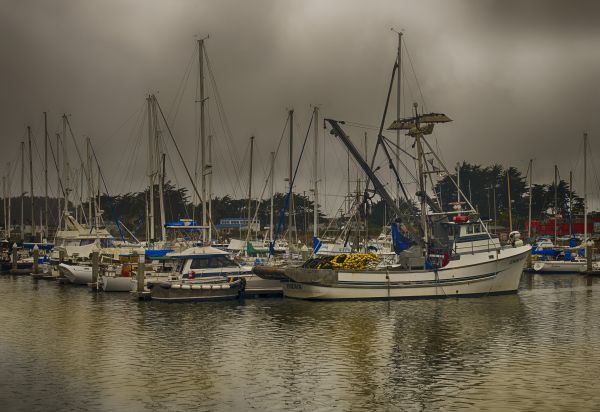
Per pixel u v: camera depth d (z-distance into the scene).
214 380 29.05
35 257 75.50
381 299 52.31
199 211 133.75
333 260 54.59
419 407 25.38
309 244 108.06
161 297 51.97
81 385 28.23
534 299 54.09
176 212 137.88
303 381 28.91
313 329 40.56
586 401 25.97
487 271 54.25
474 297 54.22
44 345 35.97
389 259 68.31
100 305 50.53
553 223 135.88
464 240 54.38
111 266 63.31
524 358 32.94
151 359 32.75
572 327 41.31
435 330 40.28
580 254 94.31
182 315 45.78
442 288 53.19
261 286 54.66
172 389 27.69
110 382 28.69
